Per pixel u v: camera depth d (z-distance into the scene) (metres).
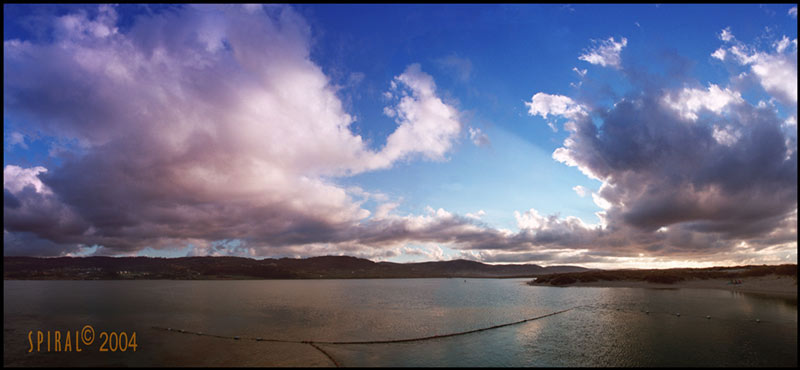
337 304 64.50
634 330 35.53
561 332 35.44
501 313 49.91
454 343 31.23
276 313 51.16
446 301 69.00
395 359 26.34
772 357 25.67
